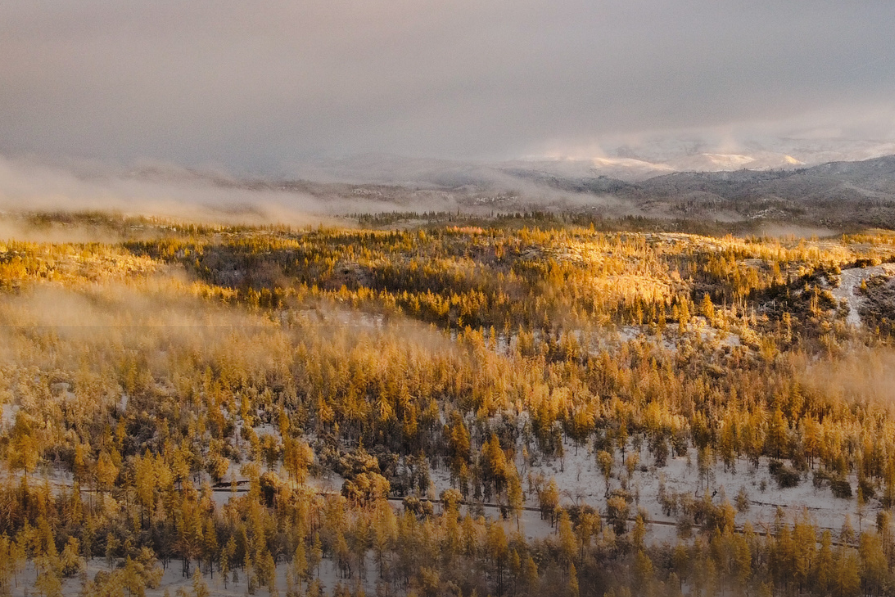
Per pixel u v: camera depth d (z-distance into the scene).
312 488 157.25
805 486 159.75
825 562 126.69
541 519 154.75
